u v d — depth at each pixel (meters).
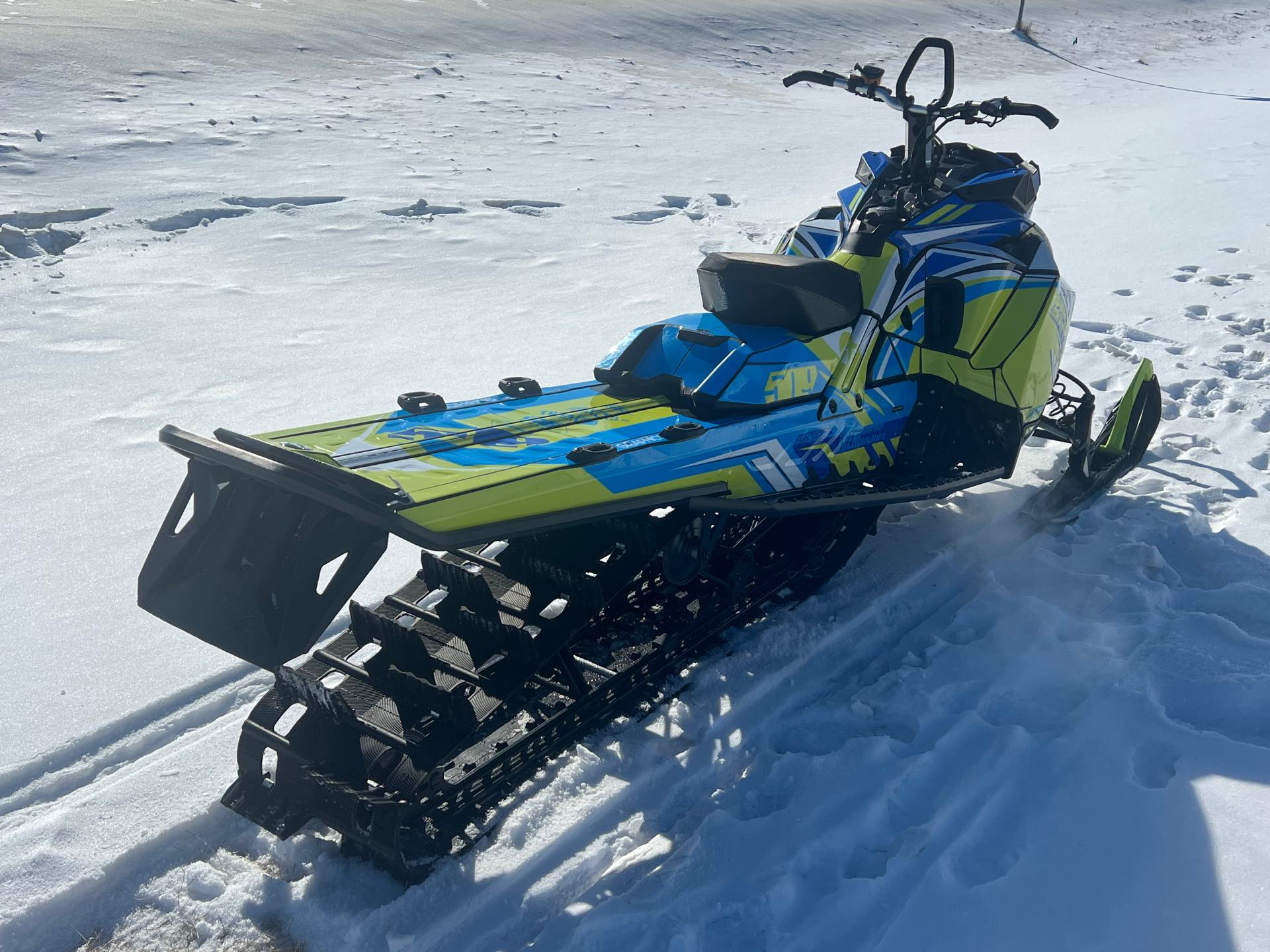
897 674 3.18
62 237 8.04
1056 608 3.44
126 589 3.70
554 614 3.39
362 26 17.91
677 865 2.48
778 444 3.13
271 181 9.66
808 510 3.06
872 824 2.57
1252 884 2.35
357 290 7.23
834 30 23.53
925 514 4.34
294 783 2.50
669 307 6.86
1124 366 5.81
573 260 7.96
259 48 15.51
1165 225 9.03
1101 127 15.66
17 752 2.87
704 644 3.27
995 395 3.80
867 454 3.54
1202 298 7.01
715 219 9.20
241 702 3.13
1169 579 3.73
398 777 2.42
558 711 2.80
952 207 3.87
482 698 2.66
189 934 2.36
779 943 2.23
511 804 2.72
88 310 6.67
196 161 10.12
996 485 4.63
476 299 7.04
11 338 6.18
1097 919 2.28
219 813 2.68
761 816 2.66
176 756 2.87
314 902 2.40
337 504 2.23
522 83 15.59
